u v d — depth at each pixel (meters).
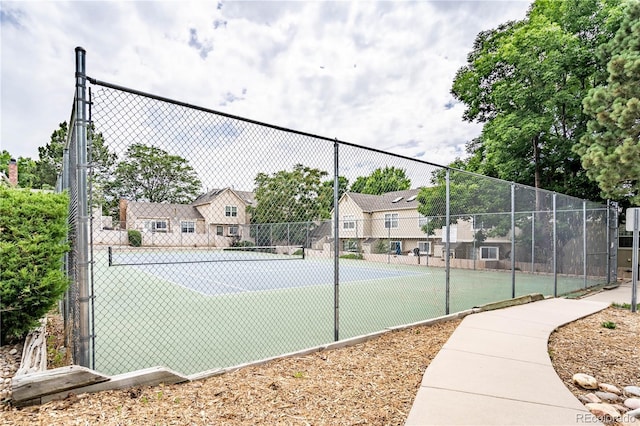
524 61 12.73
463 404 2.29
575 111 13.54
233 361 3.54
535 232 10.16
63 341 4.02
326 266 13.90
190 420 2.00
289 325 5.04
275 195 3.80
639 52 9.23
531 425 2.04
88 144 2.44
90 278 2.62
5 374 2.65
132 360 3.57
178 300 7.07
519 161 14.06
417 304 6.74
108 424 1.90
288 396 2.38
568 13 13.14
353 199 16.92
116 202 2.68
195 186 3.00
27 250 3.19
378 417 2.12
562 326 4.55
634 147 8.80
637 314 5.48
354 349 3.53
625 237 13.22
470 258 13.53
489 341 3.75
